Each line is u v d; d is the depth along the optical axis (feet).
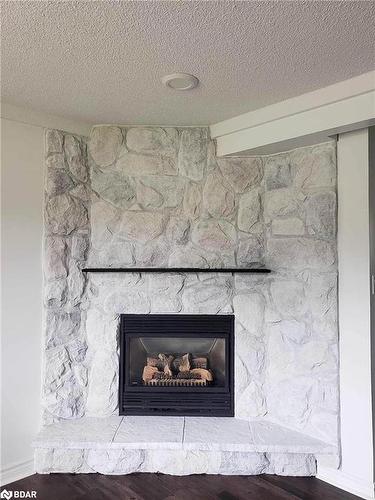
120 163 8.75
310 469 7.63
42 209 8.18
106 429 7.98
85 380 8.62
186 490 7.14
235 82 6.55
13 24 4.90
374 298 7.16
